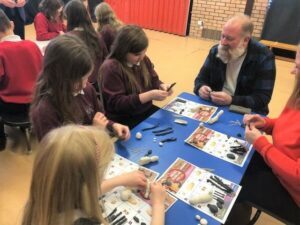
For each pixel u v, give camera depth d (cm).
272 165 132
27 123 226
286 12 497
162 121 166
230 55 202
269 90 204
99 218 77
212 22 583
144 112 218
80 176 70
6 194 205
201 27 596
